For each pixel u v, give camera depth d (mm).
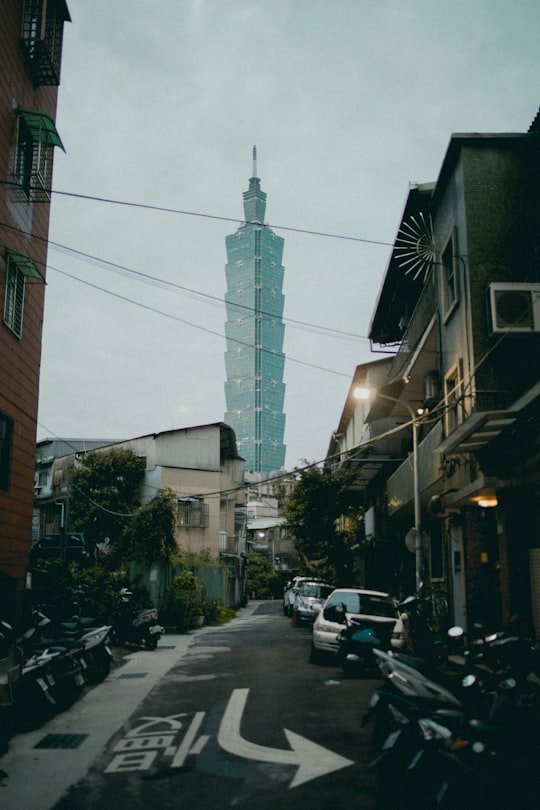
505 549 12711
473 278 14055
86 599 16938
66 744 7727
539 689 5918
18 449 14578
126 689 11461
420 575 17828
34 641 9930
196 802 5672
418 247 17766
